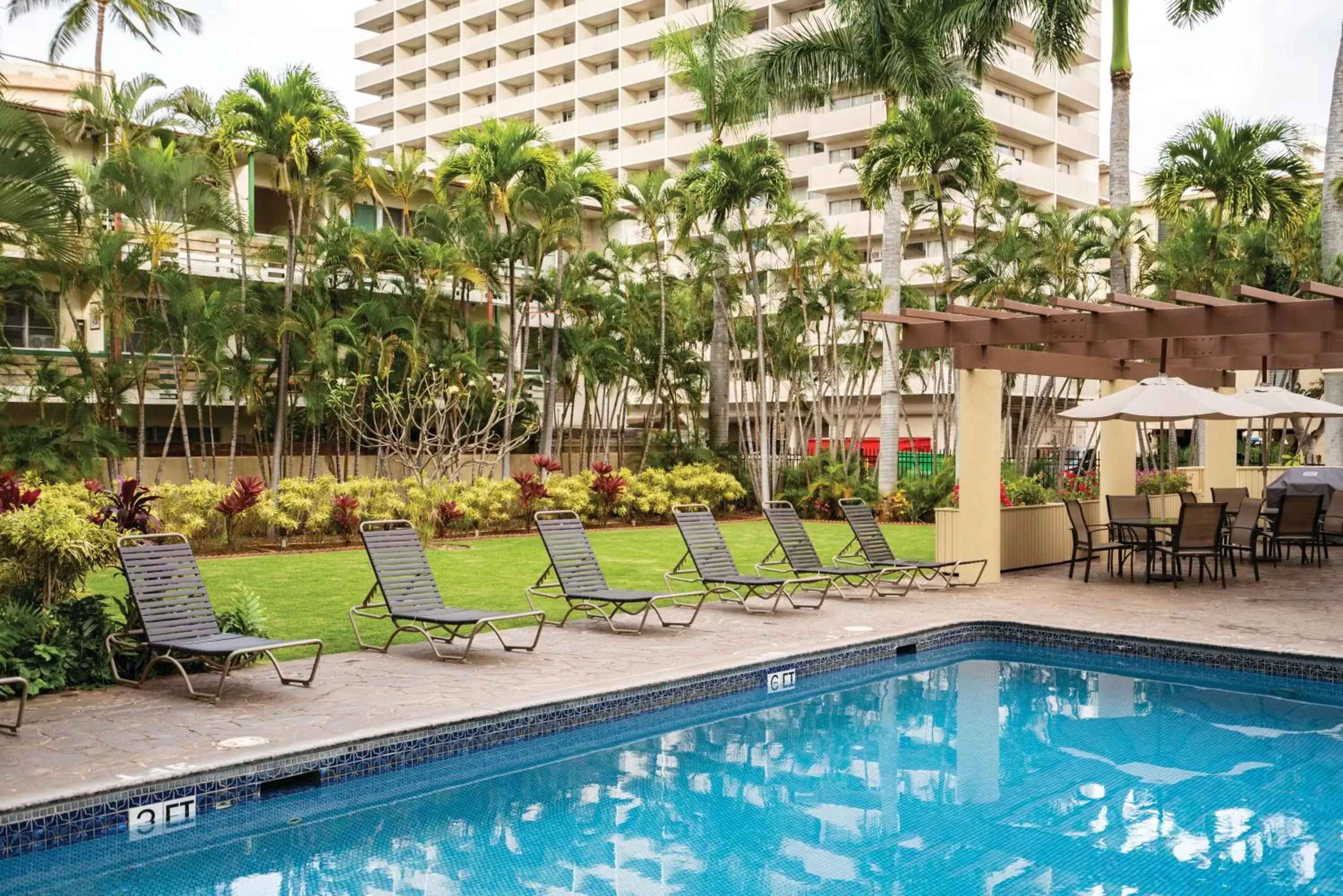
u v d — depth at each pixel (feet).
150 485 67.10
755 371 121.39
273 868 17.56
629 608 39.27
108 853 17.78
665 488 91.50
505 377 90.48
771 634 34.50
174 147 77.00
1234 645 32.63
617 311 101.30
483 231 89.25
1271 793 21.84
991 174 77.87
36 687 24.52
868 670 33.47
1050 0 78.48
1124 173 80.89
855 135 156.56
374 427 86.63
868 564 46.52
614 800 21.36
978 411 47.16
